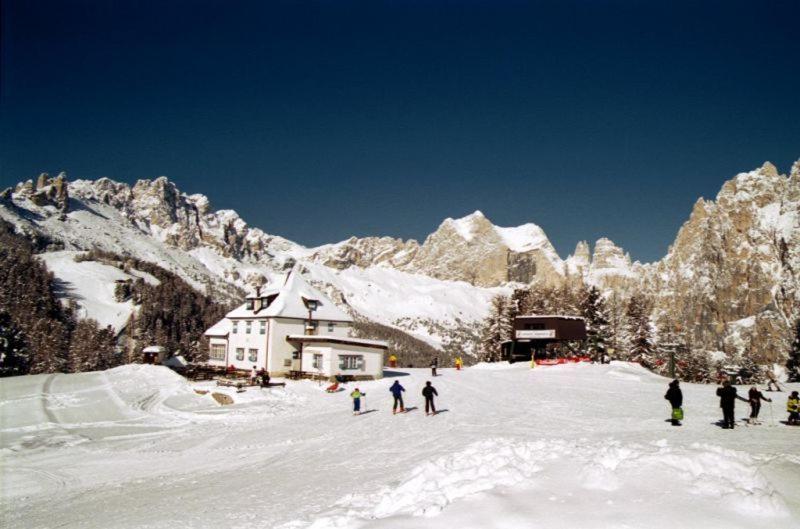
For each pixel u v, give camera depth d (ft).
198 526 47.01
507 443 53.36
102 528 50.49
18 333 328.70
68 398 162.81
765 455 55.21
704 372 306.96
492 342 323.57
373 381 187.21
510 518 34.04
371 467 66.74
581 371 200.13
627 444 49.32
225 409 142.31
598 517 33.65
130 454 97.60
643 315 312.71
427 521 35.35
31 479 81.05
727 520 32.76
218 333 239.50
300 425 112.37
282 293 218.79
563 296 364.17
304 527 40.16
